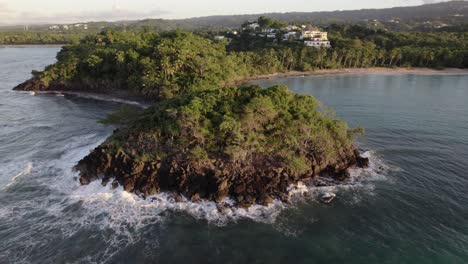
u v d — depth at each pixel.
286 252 42.25
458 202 52.03
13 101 119.25
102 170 59.00
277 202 52.44
